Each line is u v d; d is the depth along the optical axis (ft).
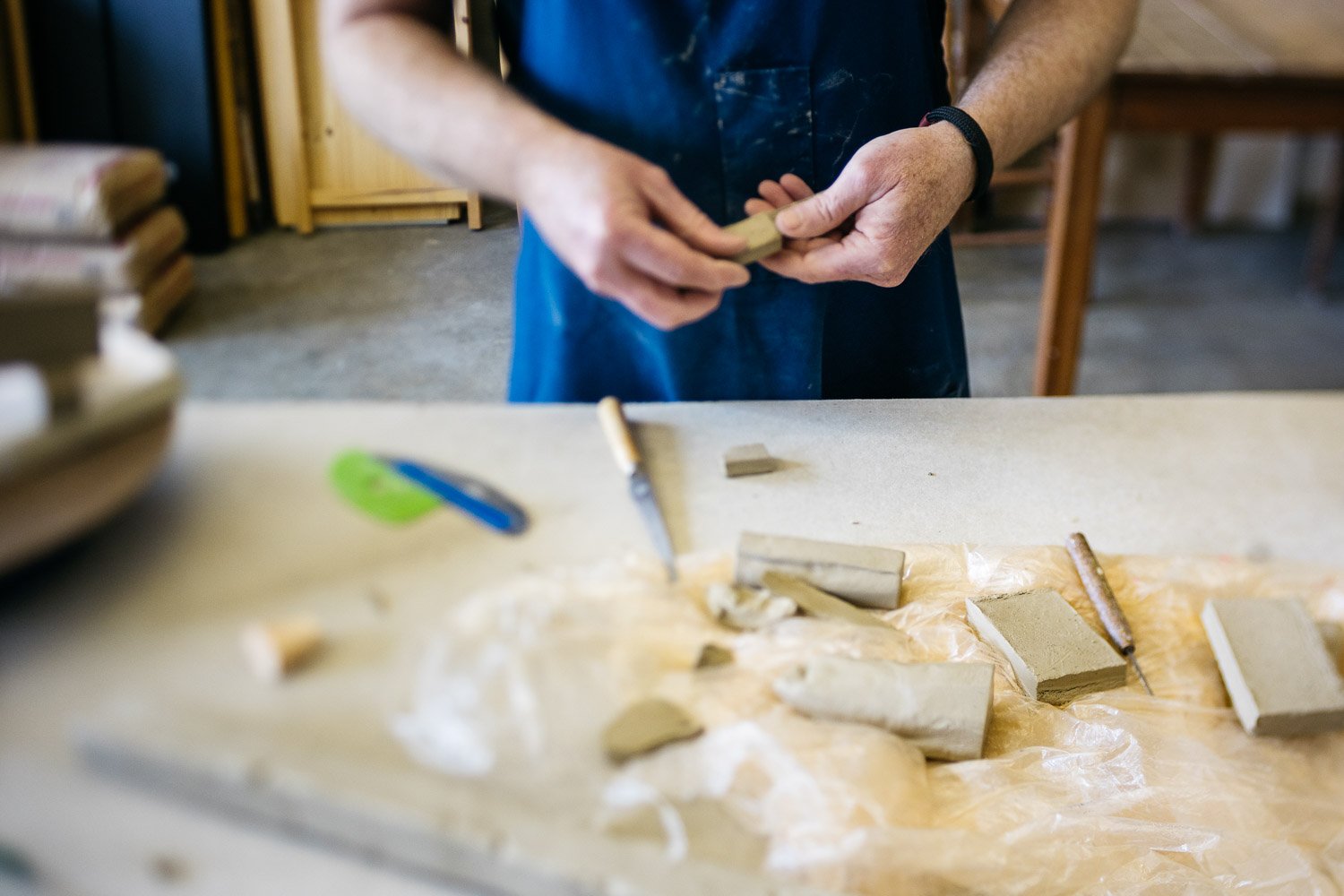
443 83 2.53
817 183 3.25
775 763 2.12
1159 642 2.70
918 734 2.32
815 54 3.10
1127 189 14.32
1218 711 2.55
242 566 2.18
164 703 1.92
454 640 2.13
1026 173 8.16
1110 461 3.19
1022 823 2.24
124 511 2.22
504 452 2.76
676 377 3.32
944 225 3.10
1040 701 2.52
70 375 1.94
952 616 2.63
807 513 2.86
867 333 3.59
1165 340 11.31
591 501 2.68
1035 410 3.41
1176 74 7.29
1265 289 12.60
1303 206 14.83
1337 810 2.39
